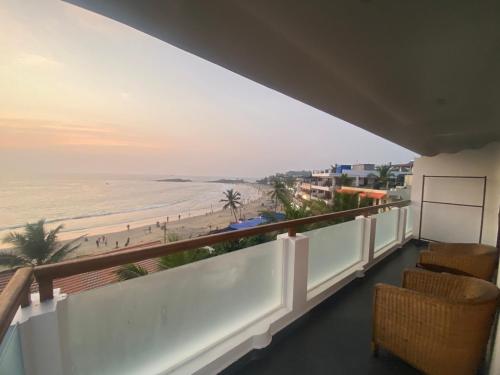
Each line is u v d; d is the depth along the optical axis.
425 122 2.93
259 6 1.03
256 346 1.83
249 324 1.95
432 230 5.23
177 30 1.17
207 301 1.68
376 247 4.09
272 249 2.13
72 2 0.99
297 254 2.21
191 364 1.54
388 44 1.34
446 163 5.05
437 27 1.18
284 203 9.25
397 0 1.00
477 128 3.17
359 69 1.63
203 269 1.64
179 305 1.52
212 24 1.14
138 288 1.34
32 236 9.16
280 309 2.18
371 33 1.24
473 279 1.83
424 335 1.58
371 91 2.00
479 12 1.06
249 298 1.97
